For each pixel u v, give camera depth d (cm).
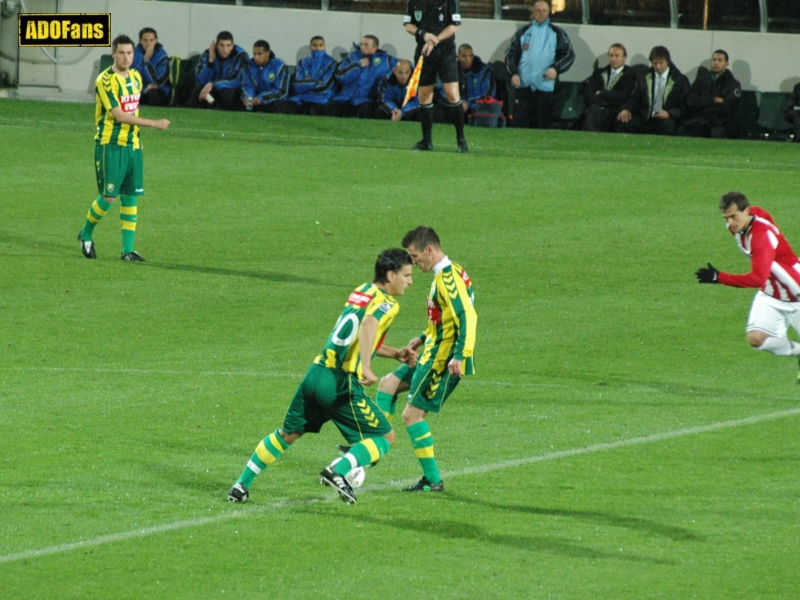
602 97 7731
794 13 8706
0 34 8662
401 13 8738
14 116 7325
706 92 7650
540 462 2511
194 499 2247
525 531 2108
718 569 1938
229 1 8744
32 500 2208
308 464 2489
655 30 8712
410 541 2052
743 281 2884
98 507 2186
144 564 1927
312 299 3981
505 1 8712
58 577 1866
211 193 5534
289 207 5306
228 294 4016
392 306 2173
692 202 5544
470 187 5753
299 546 2020
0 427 2653
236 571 1905
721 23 8719
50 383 3036
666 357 3438
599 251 4703
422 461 2322
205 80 7981
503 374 3241
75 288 4028
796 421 2838
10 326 3572
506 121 7944
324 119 7669
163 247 4641
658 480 2398
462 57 7819
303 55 8781
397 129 7431
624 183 5925
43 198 5325
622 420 2836
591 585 1869
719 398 3048
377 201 5441
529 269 4434
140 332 3569
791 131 7950
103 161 4278
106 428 2675
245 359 3322
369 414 2197
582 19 8712
